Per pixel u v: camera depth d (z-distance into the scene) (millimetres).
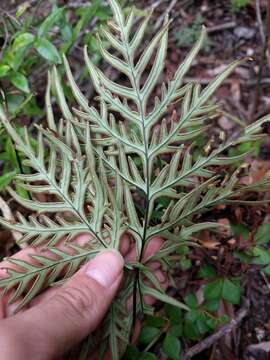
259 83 210
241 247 162
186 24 259
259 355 168
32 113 205
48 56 186
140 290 139
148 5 263
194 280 180
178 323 156
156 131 126
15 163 177
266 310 177
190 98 125
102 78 125
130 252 144
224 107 230
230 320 163
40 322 117
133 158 169
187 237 135
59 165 143
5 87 206
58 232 131
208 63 247
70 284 125
